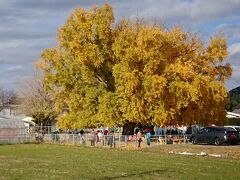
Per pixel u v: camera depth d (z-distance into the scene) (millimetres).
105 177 20844
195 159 32406
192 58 58938
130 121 54750
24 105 102438
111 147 46781
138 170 23938
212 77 59438
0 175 21109
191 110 55938
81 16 57625
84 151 40469
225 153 37750
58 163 27922
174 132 66062
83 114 58312
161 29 61031
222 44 59875
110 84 58688
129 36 54375
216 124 59469
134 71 52000
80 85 59406
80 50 56375
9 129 61188
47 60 60844
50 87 61438
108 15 57125
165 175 22062
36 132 63281
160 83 50938
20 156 34125
